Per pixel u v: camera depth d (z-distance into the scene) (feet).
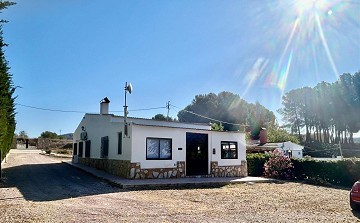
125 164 52.42
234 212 27.73
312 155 172.04
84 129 82.69
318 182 59.36
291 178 66.44
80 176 57.36
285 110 242.99
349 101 182.70
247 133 140.56
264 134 131.54
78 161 87.10
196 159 60.03
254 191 44.27
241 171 66.03
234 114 181.57
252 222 23.77
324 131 215.92
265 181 58.54
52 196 34.73
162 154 54.44
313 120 219.61
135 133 51.67
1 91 47.26
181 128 57.21
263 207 30.94
